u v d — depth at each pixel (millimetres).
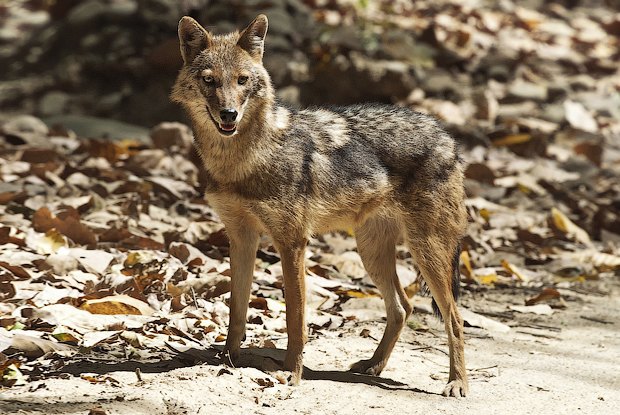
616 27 27328
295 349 8531
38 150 15555
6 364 7766
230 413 7422
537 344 10352
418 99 20781
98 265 10531
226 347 8852
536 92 22141
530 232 14914
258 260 12125
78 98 22188
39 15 29297
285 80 20953
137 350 8695
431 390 8625
